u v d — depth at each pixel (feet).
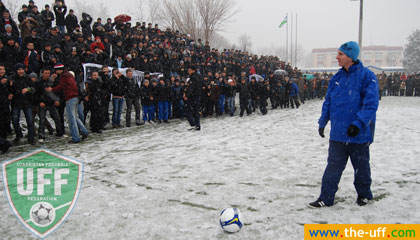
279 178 14.38
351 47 10.05
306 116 40.70
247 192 12.66
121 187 13.78
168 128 32.71
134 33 42.57
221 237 8.96
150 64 41.14
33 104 24.94
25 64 28.60
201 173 15.55
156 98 36.35
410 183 13.04
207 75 43.50
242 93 42.47
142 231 9.52
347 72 10.48
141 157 19.43
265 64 72.84
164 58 43.78
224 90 43.98
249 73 63.82
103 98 29.84
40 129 25.58
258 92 44.14
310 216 10.19
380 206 10.80
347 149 10.58
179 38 53.62
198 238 8.96
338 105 10.44
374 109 9.71
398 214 10.13
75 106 24.70
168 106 39.04
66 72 24.45
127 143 24.29
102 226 9.97
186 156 19.35
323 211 10.56
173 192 12.92
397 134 24.84
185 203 11.69
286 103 57.72
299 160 17.62
